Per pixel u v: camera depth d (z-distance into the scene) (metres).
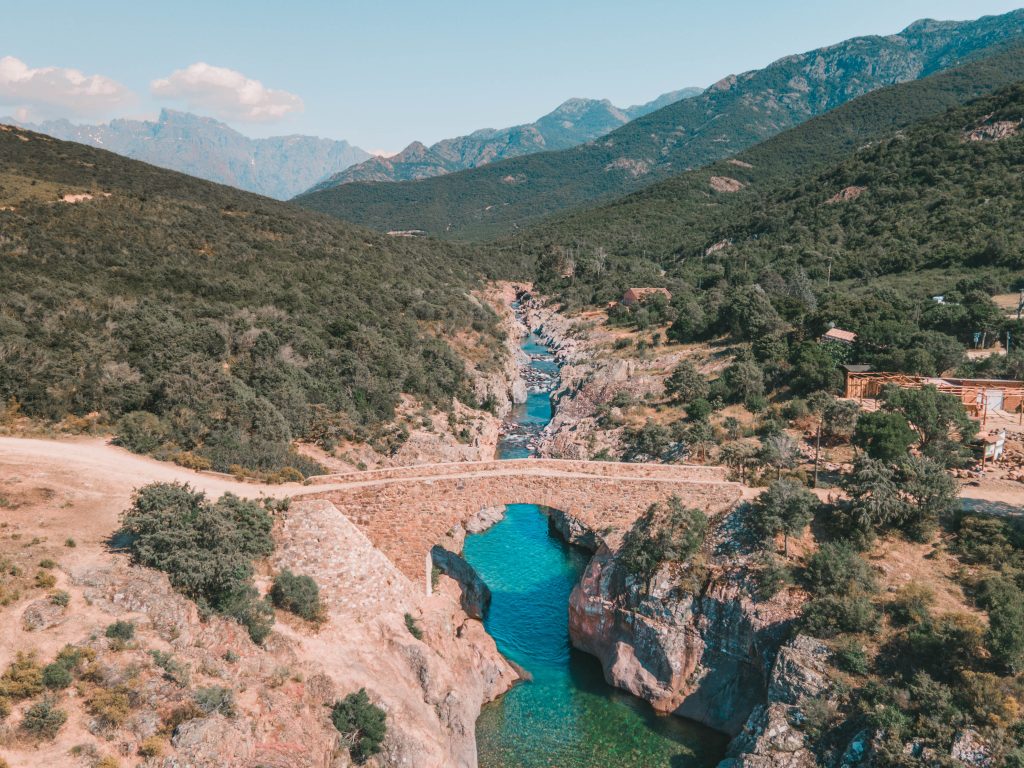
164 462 49.09
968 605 37.06
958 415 53.12
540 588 55.94
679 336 105.38
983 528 41.44
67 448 48.22
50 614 28.61
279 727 29.48
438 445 72.88
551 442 81.56
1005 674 31.97
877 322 81.69
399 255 155.00
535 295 184.00
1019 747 28.77
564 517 65.00
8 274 74.75
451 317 116.75
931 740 30.12
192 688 28.30
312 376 74.81
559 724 40.66
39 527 35.06
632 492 46.16
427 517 44.53
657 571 43.66
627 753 38.41
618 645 44.34
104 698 25.84
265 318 81.88
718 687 40.28
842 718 33.41
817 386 71.44
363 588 40.31
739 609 40.41
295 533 40.88
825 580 39.34
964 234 132.38
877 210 162.12
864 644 35.97
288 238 125.44
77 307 70.00
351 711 31.86
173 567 33.44
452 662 40.81
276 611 36.34
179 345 67.31
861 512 42.12
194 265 96.38
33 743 23.78
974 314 82.75
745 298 98.69
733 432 66.44
